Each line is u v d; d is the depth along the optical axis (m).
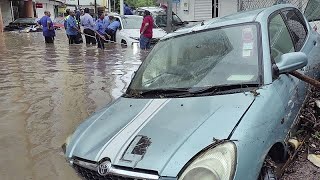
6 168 4.12
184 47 3.86
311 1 7.75
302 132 3.92
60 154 4.43
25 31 30.62
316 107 4.16
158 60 3.91
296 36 4.28
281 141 3.04
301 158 3.72
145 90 3.56
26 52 14.62
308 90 4.04
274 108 2.97
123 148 2.64
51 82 8.46
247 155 2.50
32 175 3.93
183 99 3.12
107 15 17.23
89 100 6.86
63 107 6.41
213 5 17.52
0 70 10.15
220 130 2.59
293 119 3.45
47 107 6.42
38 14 46.41
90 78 8.89
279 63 3.35
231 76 3.29
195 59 3.65
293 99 3.46
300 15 4.76
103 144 2.79
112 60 11.88
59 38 22.55
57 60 12.10
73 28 17.36
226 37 3.68
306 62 3.51
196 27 4.09
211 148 2.44
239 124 2.63
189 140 2.55
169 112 2.95
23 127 5.41
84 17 17.17
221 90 3.17
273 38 3.70
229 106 2.85
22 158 4.36
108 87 7.89
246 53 3.43
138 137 2.71
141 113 3.08
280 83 3.29
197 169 2.32
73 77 9.02
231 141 2.49
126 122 3.00
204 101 3.00
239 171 2.40
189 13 18.00
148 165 2.44
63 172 3.96
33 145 4.75
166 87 3.46
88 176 2.74
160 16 17.00
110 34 16.12
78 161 2.81
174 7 18.66
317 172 3.50
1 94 7.35
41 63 11.45
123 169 2.51
